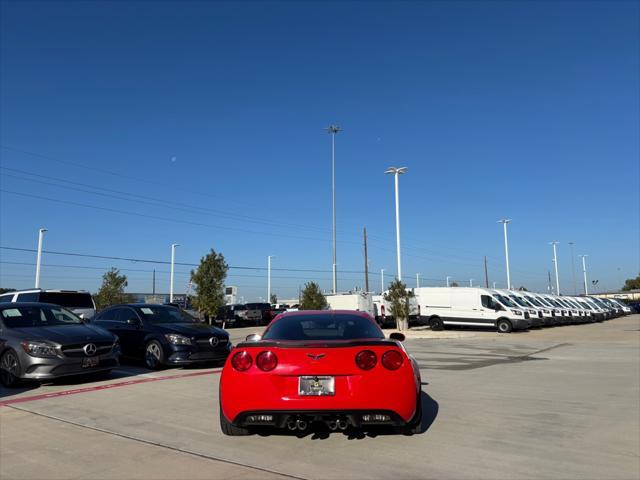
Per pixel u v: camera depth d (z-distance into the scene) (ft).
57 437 19.21
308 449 17.54
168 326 39.09
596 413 23.36
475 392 29.04
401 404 17.01
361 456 16.80
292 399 16.75
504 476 15.02
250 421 17.16
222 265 96.12
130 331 40.75
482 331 94.99
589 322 129.70
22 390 29.53
